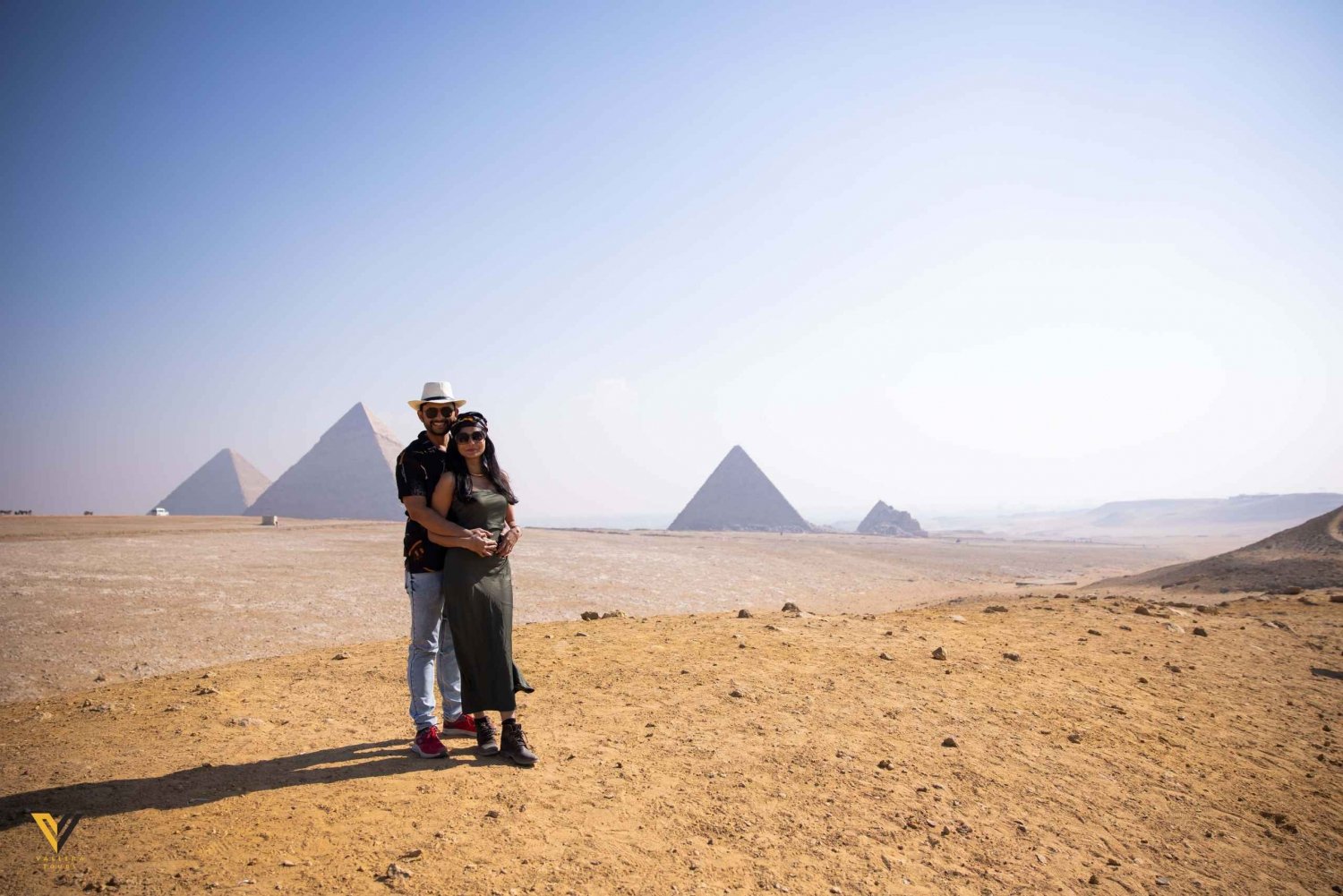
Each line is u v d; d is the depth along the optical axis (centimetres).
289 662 834
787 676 750
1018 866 422
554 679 732
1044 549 11362
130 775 466
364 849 372
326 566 3161
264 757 504
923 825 453
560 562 3894
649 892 353
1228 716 730
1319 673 918
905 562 6525
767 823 437
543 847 387
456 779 469
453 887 341
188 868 345
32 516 7306
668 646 888
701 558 4975
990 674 797
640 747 544
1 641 1508
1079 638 1034
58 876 335
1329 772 611
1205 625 1214
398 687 715
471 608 502
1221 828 501
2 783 450
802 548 7106
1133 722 680
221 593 2267
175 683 756
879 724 620
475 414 529
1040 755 585
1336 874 461
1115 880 423
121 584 2330
